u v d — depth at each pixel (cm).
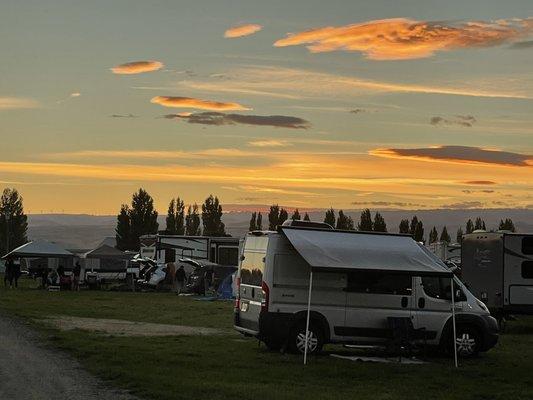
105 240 9725
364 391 1251
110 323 2372
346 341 1666
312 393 1208
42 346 1698
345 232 1684
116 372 1325
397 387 1306
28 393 1131
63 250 4759
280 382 1311
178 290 4356
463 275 2764
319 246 1602
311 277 1549
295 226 1706
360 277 1684
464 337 1744
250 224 10738
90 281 4797
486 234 2662
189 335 2045
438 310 1723
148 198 10544
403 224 9719
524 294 2577
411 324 1664
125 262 6153
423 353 1828
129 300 3609
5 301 3262
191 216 11025
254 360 1557
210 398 1130
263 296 1639
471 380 1405
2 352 1580
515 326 2755
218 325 2409
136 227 10450
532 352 1903
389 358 1719
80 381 1249
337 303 1666
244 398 1138
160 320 2547
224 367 1452
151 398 1120
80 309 2917
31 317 2473
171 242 5156
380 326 1683
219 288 3938
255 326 1675
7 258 4747
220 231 10481
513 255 2577
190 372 1373
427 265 1603
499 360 1725
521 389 1318
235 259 5197
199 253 5178
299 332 1647
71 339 1817
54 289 4538
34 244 4716
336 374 1418
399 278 1706
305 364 1518
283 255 1653
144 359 1513
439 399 1198
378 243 1662
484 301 2642
